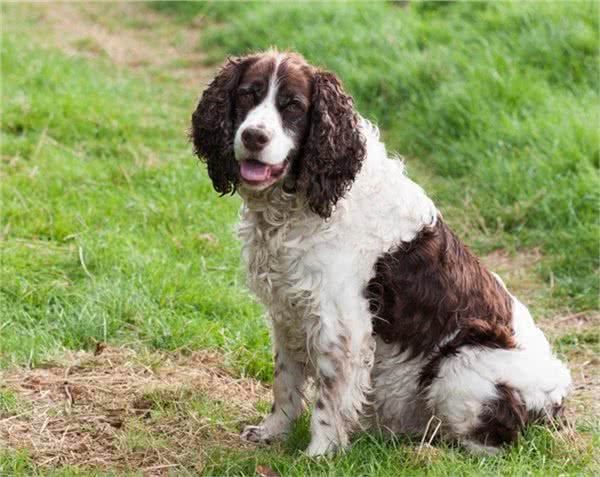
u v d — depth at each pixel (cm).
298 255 579
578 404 686
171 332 756
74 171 1107
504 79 1273
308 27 1677
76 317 777
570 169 1057
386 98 1377
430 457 573
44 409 645
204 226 990
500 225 1025
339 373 583
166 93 1573
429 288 592
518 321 628
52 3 2167
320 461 572
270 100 570
